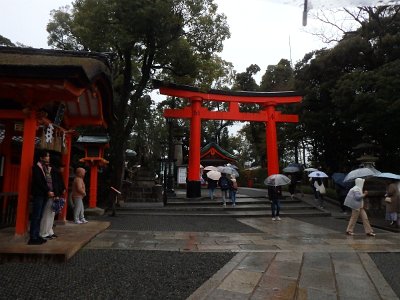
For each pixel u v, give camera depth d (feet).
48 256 18.58
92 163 46.06
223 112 65.16
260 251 23.57
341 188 51.47
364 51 63.26
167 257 21.01
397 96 51.88
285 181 43.16
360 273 18.53
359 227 38.29
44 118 23.66
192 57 56.59
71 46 67.26
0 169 29.14
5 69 19.01
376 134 61.52
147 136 128.26
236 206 52.44
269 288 15.57
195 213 47.37
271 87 117.91
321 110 68.95
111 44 51.88
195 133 62.08
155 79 60.90
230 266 19.26
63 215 32.24
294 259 21.49
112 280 15.97
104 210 46.57
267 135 67.46
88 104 30.04
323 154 79.05
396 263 21.18
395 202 37.42
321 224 39.91
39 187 21.16
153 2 48.93
